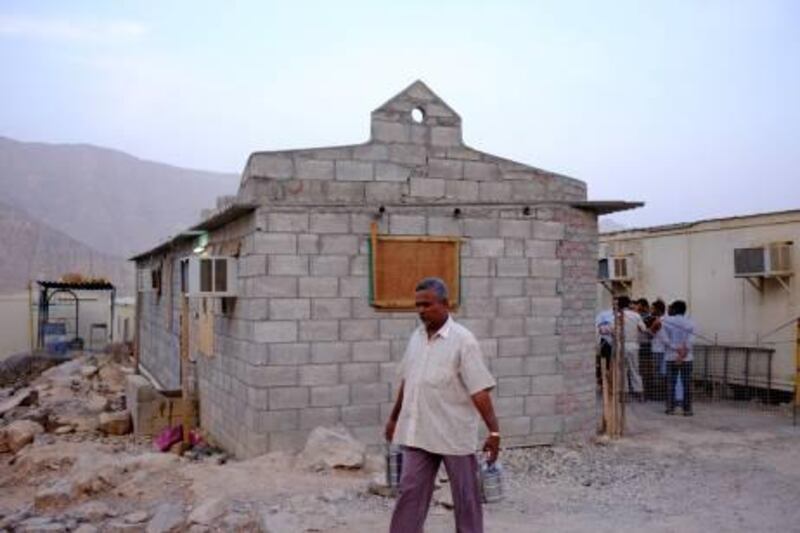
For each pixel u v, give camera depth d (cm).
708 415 1359
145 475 809
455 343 526
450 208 1054
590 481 881
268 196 969
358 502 723
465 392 528
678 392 1359
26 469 1009
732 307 1587
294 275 976
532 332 1098
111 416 1405
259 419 959
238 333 1053
